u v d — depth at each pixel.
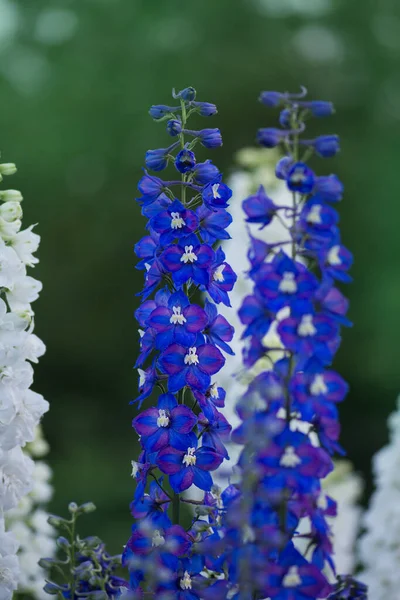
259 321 2.84
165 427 3.06
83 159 19.67
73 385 19.19
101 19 19.94
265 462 2.72
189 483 3.05
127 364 19.28
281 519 2.80
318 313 2.78
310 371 2.73
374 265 18.14
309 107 2.88
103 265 19.45
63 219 19.45
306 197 2.89
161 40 19.67
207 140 3.19
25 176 19.31
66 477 14.73
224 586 2.89
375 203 18.50
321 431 2.82
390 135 19.22
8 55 19.97
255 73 19.41
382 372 17.22
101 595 3.31
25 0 20.20
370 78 19.78
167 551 3.01
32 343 3.72
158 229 3.05
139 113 19.33
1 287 3.72
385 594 4.65
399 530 4.73
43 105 19.44
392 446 4.93
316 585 2.70
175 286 3.07
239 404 2.78
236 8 20.00
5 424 3.60
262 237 5.91
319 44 20.50
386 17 20.12
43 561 3.48
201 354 3.05
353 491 5.50
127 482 14.48
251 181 6.16
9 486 3.66
